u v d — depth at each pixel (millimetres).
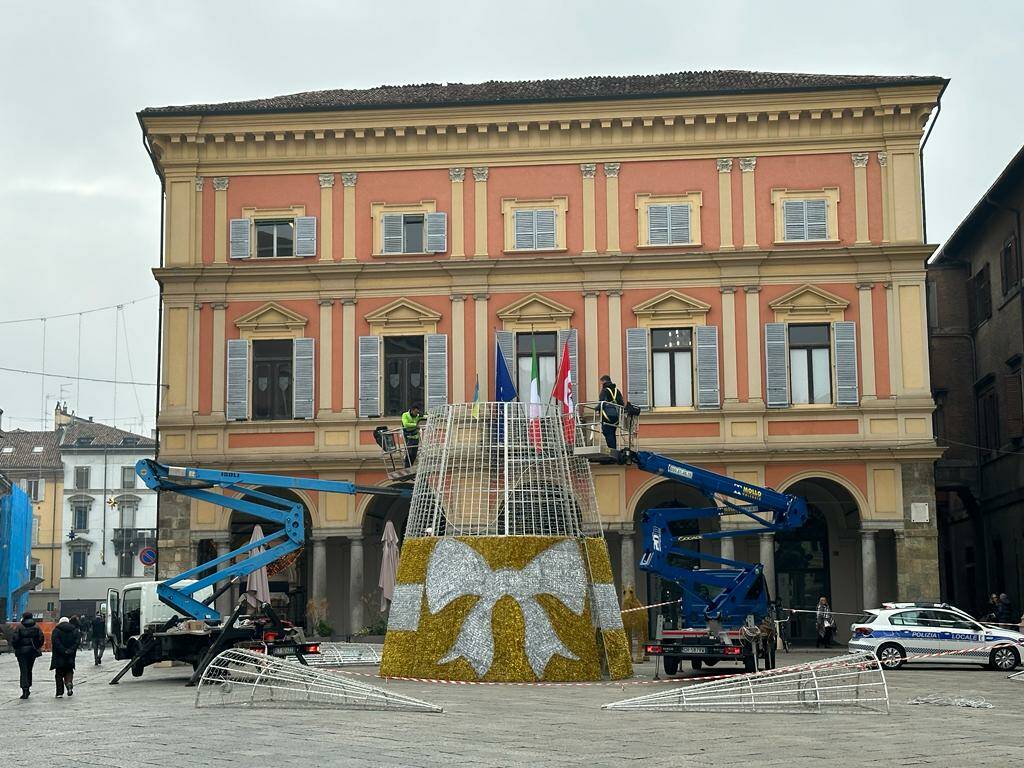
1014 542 47156
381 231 45375
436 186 45500
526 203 45125
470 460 30141
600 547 30844
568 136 45188
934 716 20828
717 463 43594
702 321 44281
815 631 46031
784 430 43719
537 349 44625
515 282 44781
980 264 51969
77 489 100250
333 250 45406
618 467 43469
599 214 44938
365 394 44656
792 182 44594
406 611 30000
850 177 44500
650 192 44844
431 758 15031
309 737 17391
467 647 28875
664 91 44438
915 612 35156
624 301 44500
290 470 44438
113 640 41500
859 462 43219
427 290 45031
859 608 45750
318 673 23047
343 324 45094
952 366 53812
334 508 44250
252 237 45625
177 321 45250
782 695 23734
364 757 15141
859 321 43906
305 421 44656
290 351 45312
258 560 31578
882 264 44031
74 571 99500
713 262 44250
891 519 42906
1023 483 45781
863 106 44062
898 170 44219
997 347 49344
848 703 22078
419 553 30141
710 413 43781
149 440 101625
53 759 15453
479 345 44562
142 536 99875
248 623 32656
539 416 30688
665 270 44469
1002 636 34250
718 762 14719
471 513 29859
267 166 45812
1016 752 15781
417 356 45094
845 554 46094
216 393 44969
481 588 29156
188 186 45812
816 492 46438
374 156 45531
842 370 43781
